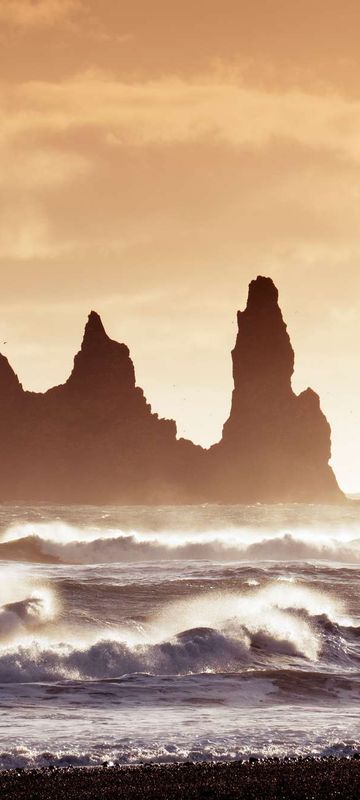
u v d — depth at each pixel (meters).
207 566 111.44
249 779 35.88
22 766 37.56
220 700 50.62
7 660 55.00
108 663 56.81
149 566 111.69
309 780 35.84
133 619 73.56
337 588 93.31
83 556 136.88
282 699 51.72
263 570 103.69
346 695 53.31
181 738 42.16
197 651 60.28
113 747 40.41
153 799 33.31
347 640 67.44
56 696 49.91
